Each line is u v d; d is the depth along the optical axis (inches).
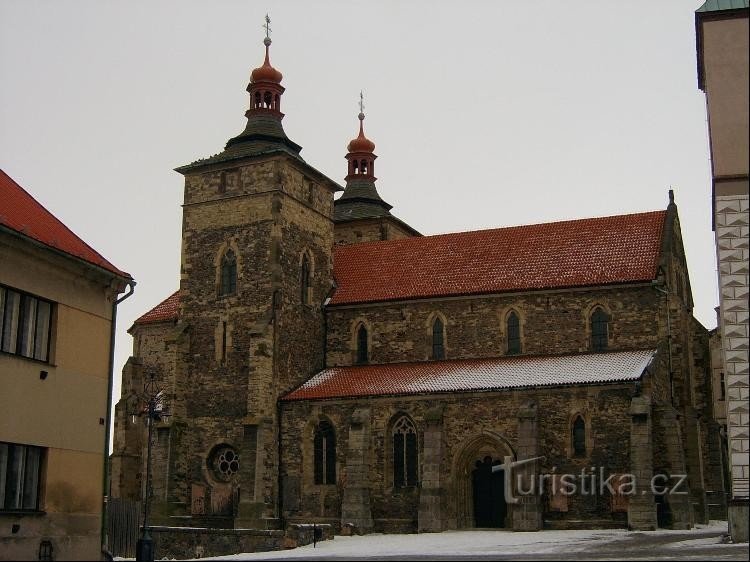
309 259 3056.1
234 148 3100.4
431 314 2933.1
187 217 3058.6
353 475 2632.9
